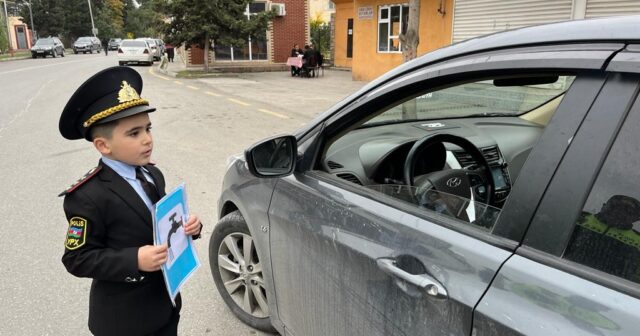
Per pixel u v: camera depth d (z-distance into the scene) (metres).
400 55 16.23
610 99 1.12
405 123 2.84
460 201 1.61
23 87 15.42
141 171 1.70
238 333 2.76
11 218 4.44
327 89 15.30
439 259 1.36
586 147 1.14
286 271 2.14
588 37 1.22
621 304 1.01
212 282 3.34
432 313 1.35
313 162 2.12
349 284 1.70
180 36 20.09
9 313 2.96
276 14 20.56
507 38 1.44
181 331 2.79
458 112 2.83
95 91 1.47
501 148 2.52
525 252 1.21
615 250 1.07
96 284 1.69
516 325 1.12
